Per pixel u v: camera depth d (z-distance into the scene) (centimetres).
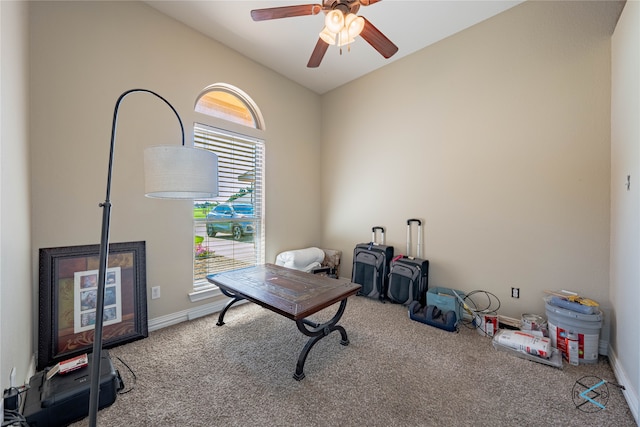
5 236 123
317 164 414
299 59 322
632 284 157
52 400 132
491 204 258
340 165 394
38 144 186
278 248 359
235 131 305
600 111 204
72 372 151
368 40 204
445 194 289
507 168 248
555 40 222
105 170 215
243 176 321
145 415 144
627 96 168
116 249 220
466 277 275
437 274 297
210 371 182
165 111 247
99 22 211
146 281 238
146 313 233
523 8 236
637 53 154
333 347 214
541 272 232
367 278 329
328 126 409
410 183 319
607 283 202
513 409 149
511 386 168
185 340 225
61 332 192
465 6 240
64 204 197
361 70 349
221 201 299
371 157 357
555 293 219
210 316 276
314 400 156
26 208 167
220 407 150
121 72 222
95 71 210
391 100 333
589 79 208
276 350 210
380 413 146
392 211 337
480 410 149
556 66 222
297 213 384
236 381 172
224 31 272
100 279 99
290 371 183
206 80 277
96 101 210
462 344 220
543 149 229
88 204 208
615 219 189
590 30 207
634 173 157
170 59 251
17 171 146
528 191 237
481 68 261
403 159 324
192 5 237
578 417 144
